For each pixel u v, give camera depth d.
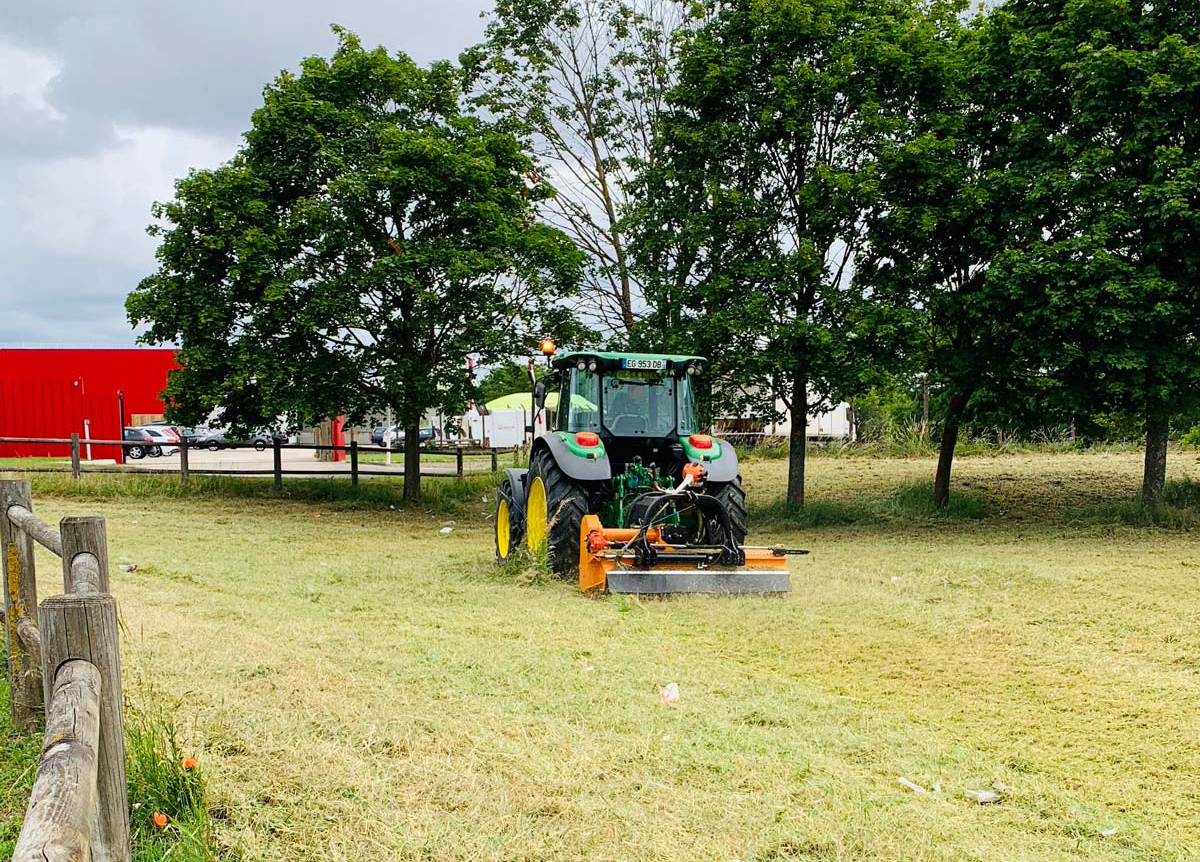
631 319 21.50
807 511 15.09
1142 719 4.92
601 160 21.86
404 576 9.30
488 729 4.50
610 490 9.20
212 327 15.93
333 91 16.69
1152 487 13.54
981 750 4.48
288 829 3.37
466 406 16.55
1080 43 12.30
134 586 8.34
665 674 5.61
